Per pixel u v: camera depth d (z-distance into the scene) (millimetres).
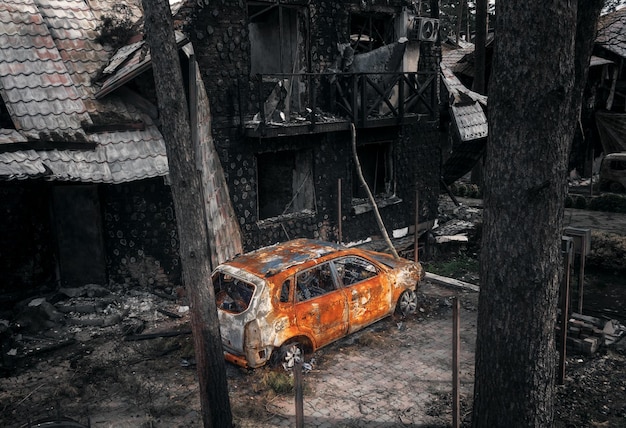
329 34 12188
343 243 13016
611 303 10906
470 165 17766
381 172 14219
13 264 10086
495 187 5227
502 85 5035
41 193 10172
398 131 13812
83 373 7734
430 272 12805
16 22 10016
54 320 9383
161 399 7051
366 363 7934
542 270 5109
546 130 4910
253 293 7336
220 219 10234
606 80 23125
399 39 12562
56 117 9438
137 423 6512
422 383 7371
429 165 15016
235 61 10453
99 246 10391
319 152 12180
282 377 7246
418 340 8695
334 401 6938
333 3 12117
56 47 10195
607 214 18531
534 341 5223
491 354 5441
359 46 13727
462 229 15109
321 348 8359
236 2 10328
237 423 6422
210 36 10039
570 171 24078
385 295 8828
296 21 11812
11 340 8836
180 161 5480
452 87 16109
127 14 11633
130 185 10234
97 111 9852
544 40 4766
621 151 22812
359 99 12711
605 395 7137
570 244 7113
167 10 5273
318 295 7883
